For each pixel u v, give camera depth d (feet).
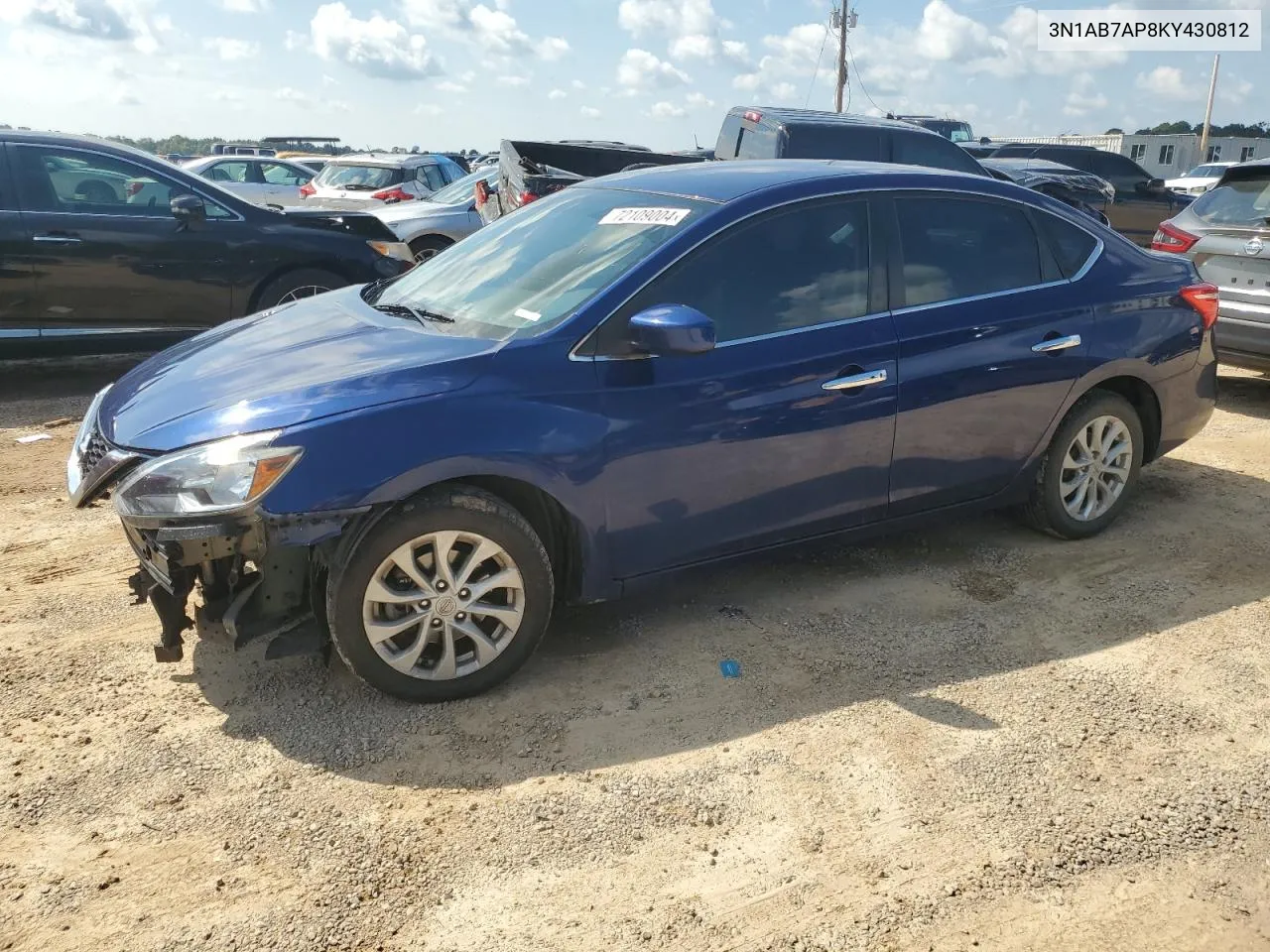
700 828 8.65
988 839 8.56
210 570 9.96
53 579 13.23
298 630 10.35
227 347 11.62
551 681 10.94
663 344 9.98
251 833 8.50
